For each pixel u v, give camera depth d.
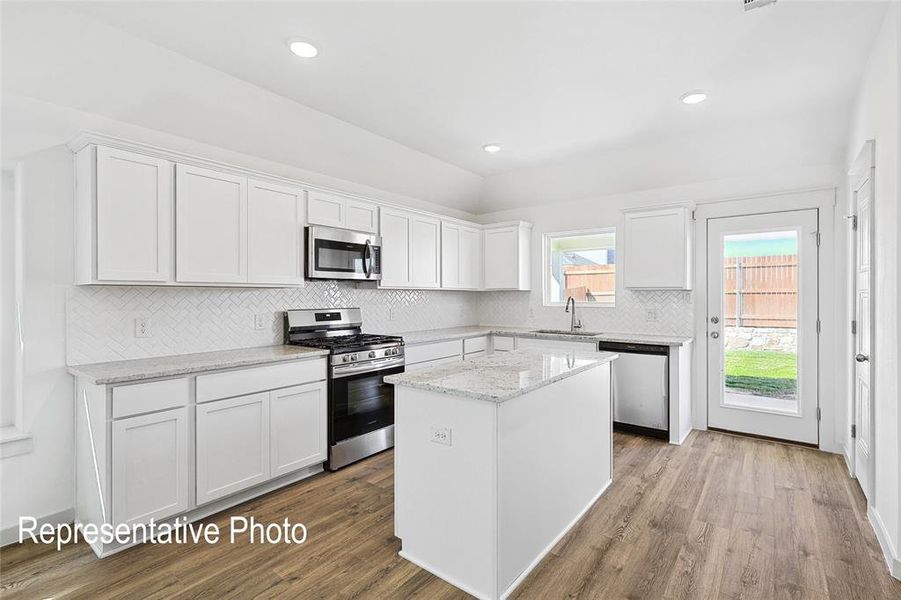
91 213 2.37
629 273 4.39
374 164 4.16
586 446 2.70
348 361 3.37
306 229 3.43
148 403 2.33
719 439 3.98
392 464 3.44
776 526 2.46
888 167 2.19
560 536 2.37
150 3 2.08
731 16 2.21
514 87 2.97
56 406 2.50
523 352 3.16
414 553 2.18
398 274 4.31
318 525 2.51
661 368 3.96
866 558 2.16
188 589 1.97
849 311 3.28
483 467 1.91
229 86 2.84
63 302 2.52
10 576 2.06
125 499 2.24
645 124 3.62
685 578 2.03
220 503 2.70
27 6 2.05
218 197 2.88
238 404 2.70
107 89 2.53
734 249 4.11
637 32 2.34
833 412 3.63
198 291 3.11
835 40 2.42
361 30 2.32
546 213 5.29
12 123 2.36
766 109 3.32
